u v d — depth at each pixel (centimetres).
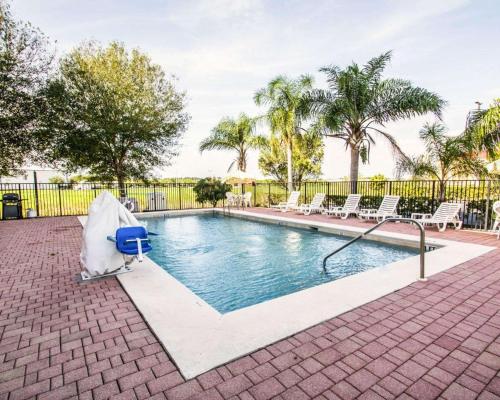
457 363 242
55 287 441
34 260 598
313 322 310
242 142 2000
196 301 374
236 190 2023
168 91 1691
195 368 234
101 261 467
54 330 308
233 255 770
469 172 1055
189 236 1030
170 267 676
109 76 1538
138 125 1550
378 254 735
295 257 736
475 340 277
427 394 207
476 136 929
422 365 239
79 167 1580
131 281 457
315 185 1566
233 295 512
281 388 213
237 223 1297
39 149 1412
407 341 275
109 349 270
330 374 228
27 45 1260
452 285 424
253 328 298
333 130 1285
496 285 424
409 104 1170
